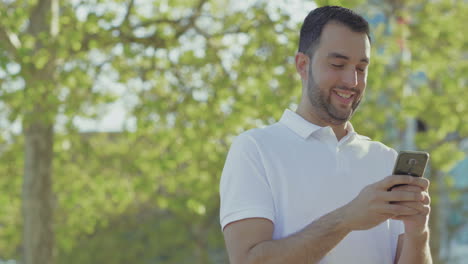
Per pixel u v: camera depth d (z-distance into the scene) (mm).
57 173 11328
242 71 9195
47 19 9453
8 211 11961
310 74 2621
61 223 11891
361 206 2238
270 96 8859
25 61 8680
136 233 19172
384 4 10391
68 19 9547
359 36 2574
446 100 10250
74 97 9695
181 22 9758
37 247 9867
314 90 2602
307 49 2645
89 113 9914
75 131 10555
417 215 2320
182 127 9781
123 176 11453
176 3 9867
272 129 2641
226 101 9500
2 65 8406
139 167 10641
